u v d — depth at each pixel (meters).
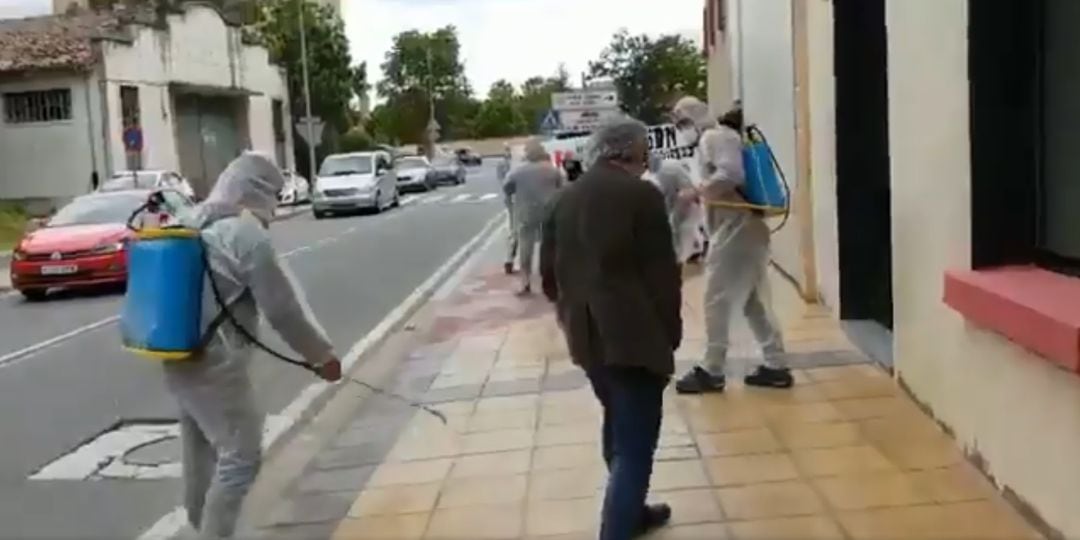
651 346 4.73
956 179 5.84
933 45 6.18
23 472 7.45
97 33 37.12
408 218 34.00
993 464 5.42
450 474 6.65
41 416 9.10
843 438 6.46
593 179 4.92
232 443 5.04
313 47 57.62
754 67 16.39
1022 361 4.97
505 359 10.16
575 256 4.92
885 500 5.42
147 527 6.23
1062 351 4.27
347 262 20.95
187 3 42.50
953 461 5.88
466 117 109.88
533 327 11.92
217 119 46.19
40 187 37.44
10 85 37.09
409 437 7.61
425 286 16.83
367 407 8.73
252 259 4.91
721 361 7.78
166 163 40.72
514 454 6.93
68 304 17.14
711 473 6.08
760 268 7.73
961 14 5.63
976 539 4.85
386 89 107.94
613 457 4.96
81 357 11.93
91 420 8.88
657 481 6.03
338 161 38.19
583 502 5.91
